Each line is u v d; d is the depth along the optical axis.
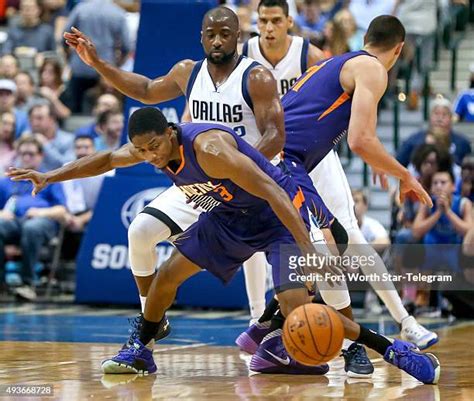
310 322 6.26
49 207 14.15
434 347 9.12
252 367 7.41
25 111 16.27
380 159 7.43
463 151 14.40
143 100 8.47
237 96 7.69
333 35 16.03
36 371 7.34
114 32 17.27
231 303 12.84
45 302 13.91
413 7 19.31
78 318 11.99
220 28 7.63
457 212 12.23
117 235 13.18
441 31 18.80
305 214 6.98
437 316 12.21
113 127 14.62
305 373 7.35
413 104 16.97
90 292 13.30
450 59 18.89
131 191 13.09
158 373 7.34
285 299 6.77
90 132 14.89
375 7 18.05
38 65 18.48
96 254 13.27
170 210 7.95
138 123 6.40
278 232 6.91
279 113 7.55
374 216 14.98
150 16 12.42
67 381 6.86
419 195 7.57
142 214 7.98
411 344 6.90
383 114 16.91
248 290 9.34
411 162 12.87
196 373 7.37
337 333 6.28
